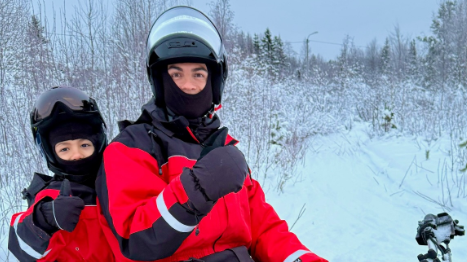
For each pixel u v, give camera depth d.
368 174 6.40
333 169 6.65
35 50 5.69
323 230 4.09
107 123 5.52
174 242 1.25
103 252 1.56
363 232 4.03
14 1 6.25
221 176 1.23
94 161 1.70
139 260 1.31
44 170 4.62
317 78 12.30
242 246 1.60
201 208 1.22
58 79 5.70
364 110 12.01
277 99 8.36
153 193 1.41
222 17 9.81
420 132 8.98
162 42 1.60
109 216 1.42
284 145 6.60
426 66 17.28
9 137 4.68
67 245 1.53
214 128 1.75
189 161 1.53
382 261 3.38
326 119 10.39
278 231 1.74
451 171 5.70
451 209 4.61
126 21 7.25
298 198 5.10
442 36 18.31
